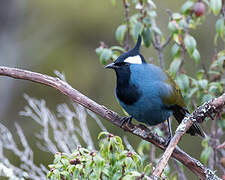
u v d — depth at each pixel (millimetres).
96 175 7215
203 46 20641
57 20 25109
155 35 12891
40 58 24438
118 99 10828
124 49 12305
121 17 21953
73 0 24953
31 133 19922
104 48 12141
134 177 6930
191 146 18469
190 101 12125
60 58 24250
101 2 24625
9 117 23250
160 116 10922
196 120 8828
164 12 21266
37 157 18734
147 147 12070
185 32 11914
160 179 7695
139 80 10516
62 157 7559
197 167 9164
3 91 23344
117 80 10641
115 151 7484
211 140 11953
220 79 12281
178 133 8617
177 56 12109
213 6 11430
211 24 20688
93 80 23359
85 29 24688
